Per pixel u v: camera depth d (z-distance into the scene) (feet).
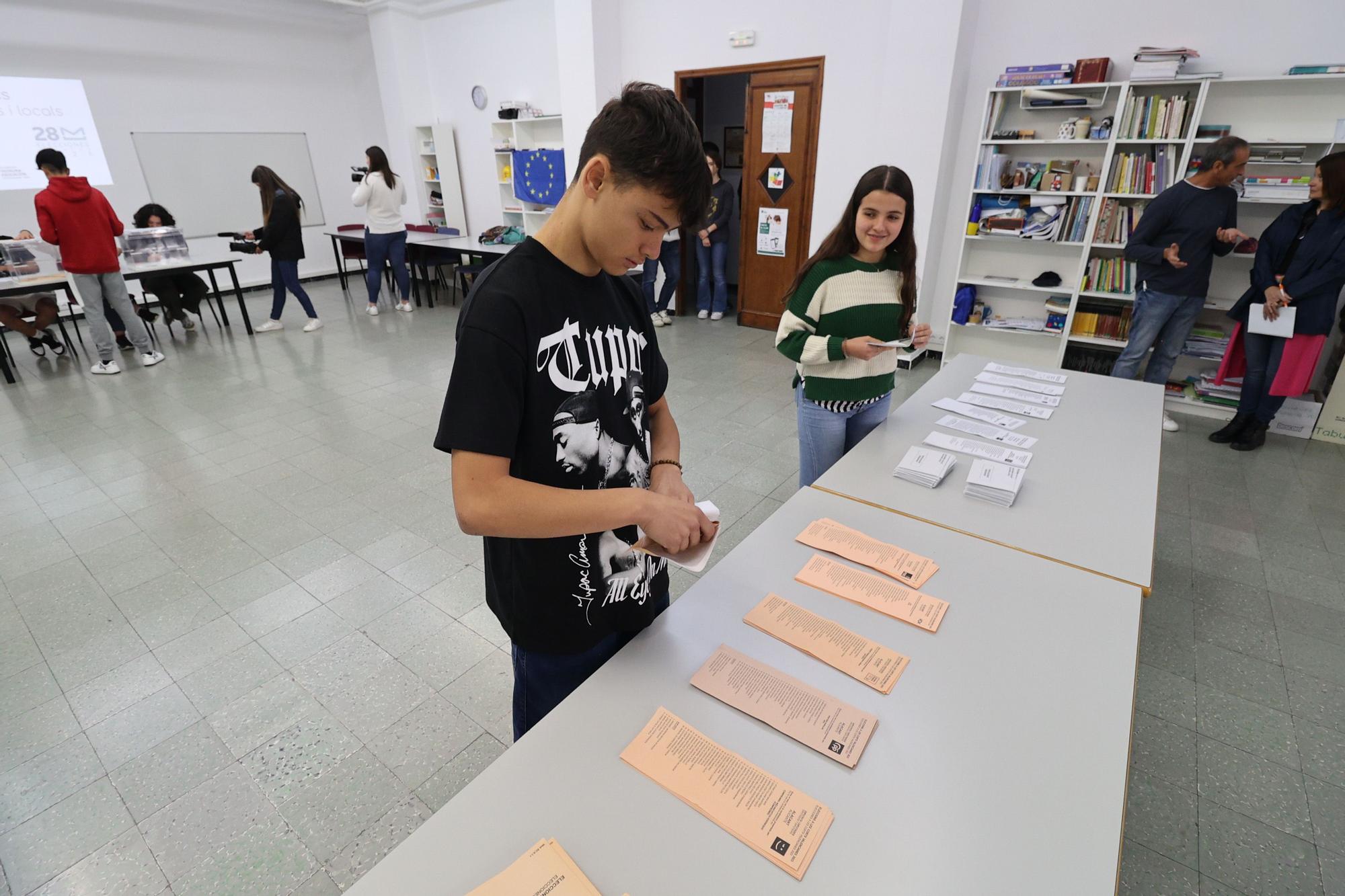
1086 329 13.44
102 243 14.53
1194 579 7.64
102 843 4.88
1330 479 9.96
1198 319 12.48
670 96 2.37
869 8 14.57
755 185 17.78
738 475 10.27
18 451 11.41
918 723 2.88
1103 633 3.47
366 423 12.57
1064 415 6.55
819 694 3.03
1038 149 13.42
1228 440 11.22
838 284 5.97
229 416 12.92
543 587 3.07
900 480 5.24
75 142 20.52
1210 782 5.23
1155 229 10.80
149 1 20.93
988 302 15.02
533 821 2.45
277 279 19.17
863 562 4.08
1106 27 12.23
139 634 7.01
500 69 22.85
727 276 24.43
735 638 3.42
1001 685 3.10
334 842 4.89
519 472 2.82
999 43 13.39
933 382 7.60
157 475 10.53
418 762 5.54
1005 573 3.99
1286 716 5.82
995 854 2.32
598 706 2.97
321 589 7.72
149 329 19.62
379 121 26.99
